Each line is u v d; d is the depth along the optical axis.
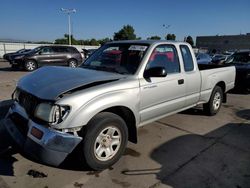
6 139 4.10
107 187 2.95
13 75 13.30
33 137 2.91
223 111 6.37
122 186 2.98
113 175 3.21
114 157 3.38
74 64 17.77
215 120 5.58
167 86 4.13
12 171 3.21
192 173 3.31
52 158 2.84
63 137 2.83
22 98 3.36
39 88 3.13
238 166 3.52
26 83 3.46
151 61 3.92
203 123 5.35
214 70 5.57
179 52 4.54
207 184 3.07
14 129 3.27
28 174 3.16
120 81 3.43
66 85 3.07
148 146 4.11
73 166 3.37
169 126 5.09
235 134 4.77
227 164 3.57
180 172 3.32
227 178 3.21
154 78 3.90
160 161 3.61
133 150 3.94
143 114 3.79
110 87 3.24
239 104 7.27
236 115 6.05
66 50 17.55
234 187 3.02
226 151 4.00
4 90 8.35
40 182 3.00
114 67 3.97
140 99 3.65
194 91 4.93
